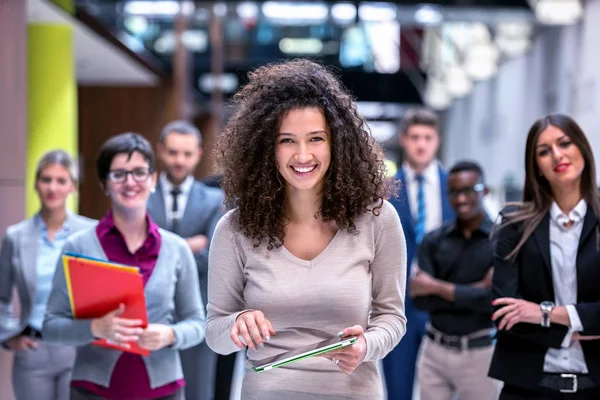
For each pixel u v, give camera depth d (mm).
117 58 9297
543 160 2906
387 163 2357
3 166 4691
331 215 2152
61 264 2922
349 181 2133
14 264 3756
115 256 2955
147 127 11219
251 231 2158
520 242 2916
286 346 2141
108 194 3025
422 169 4871
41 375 3619
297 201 2174
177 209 4277
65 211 3912
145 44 11172
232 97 2354
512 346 2893
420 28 14289
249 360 2223
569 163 2865
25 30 4828
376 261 2223
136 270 2621
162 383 2916
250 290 2162
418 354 4508
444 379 3938
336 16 11211
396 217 2230
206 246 4164
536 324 2783
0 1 4656
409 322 4500
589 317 2719
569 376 2773
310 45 14359
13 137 4727
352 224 2158
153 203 4246
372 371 2182
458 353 3832
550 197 2959
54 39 7316
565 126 2900
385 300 2230
